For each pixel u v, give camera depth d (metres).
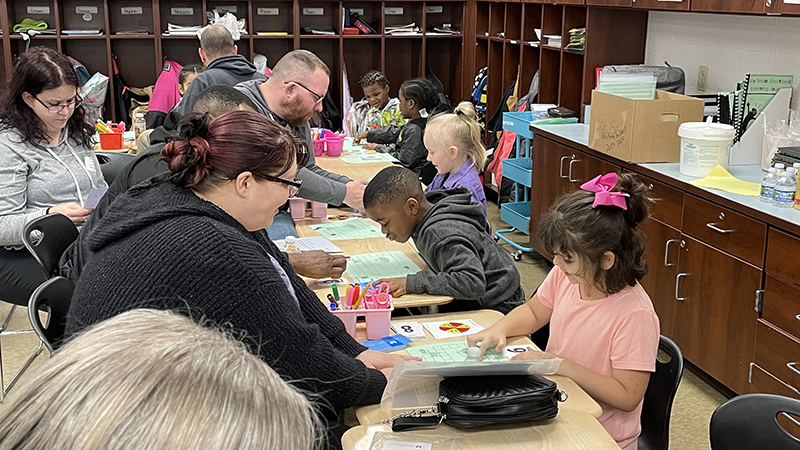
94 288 1.33
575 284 1.97
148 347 0.51
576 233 1.78
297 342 1.42
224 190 1.45
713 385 3.32
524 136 5.17
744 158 3.59
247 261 1.37
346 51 7.19
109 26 6.32
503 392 1.56
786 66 3.69
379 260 2.68
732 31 4.10
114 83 6.46
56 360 0.52
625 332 1.81
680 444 2.84
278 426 0.49
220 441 0.46
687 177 3.33
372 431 1.56
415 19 7.10
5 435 0.48
